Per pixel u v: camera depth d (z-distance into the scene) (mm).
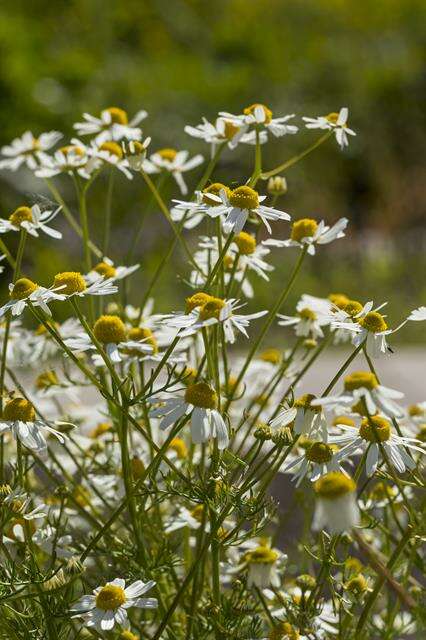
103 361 637
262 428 616
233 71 2830
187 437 738
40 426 627
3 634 637
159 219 2176
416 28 3252
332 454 614
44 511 653
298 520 774
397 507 703
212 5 3180
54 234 657
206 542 611
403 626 666
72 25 2885
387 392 600
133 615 676
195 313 628
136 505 664
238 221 635
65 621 623
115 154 729
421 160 2881
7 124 2203
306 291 1989
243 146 2402
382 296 2043
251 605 673
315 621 642
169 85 2629
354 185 2807
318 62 3049
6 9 2758
